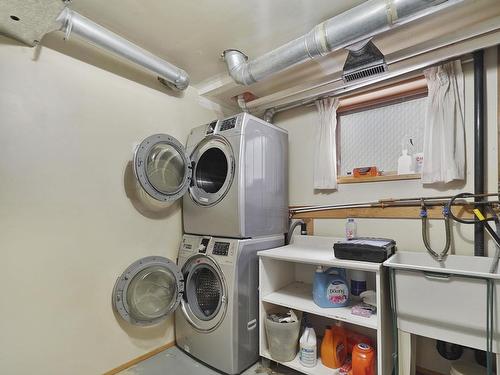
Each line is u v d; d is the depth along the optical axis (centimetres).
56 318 159
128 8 154
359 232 209
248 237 192
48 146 160
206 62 214
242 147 190
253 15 161
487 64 165
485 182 163
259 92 256
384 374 145
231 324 177
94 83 182
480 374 146
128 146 199
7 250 143
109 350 180
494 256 147
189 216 220
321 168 226
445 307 131
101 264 179
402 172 195
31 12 128
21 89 151
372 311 161
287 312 198
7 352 142
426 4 121
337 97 222
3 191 143
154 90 219
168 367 189
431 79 177
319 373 162
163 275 202
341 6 153
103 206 182
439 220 176
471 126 169
